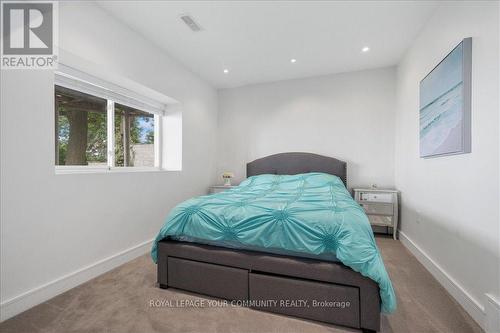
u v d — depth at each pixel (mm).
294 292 1418
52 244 1666
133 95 2668
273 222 1511
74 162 2162
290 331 1314
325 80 3561
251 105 3967
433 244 2043
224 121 4117
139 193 2498
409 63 2699
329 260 1422
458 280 1636
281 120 3795
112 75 2195
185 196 3275
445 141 1768
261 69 3344
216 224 1646
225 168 4102
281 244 1468
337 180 3012
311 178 3025
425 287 1783
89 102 2285
